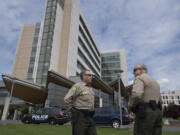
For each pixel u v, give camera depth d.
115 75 75.88
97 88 31.14
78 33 45.59
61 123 11.66
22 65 35.53
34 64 34.28
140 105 1.93
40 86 22.47
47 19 38.28
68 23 40.06
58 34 37.69
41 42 36.09
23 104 30.42
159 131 1.88
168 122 15.33
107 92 35.91
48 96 23.30
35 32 38.66
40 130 6.93
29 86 21.44
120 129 8.82
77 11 47.19
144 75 2.08
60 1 41.00
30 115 12.26
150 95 1.96
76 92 2.47
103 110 11.44
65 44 37.47
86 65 51.09
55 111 11.73
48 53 34.09
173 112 20.53
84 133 2.27
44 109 12.12
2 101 33.75
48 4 39.81
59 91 24.64
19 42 38.81
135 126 2.00
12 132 5.81
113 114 10.97
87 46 54.28
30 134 5.57
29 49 36.91
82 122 2.29
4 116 21.59
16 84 20.92
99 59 76.81
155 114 1.84
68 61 35.69
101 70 79.06
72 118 2.41
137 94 1.88
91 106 2.43
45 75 32.41
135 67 2.33
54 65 34.12
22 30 40.38
